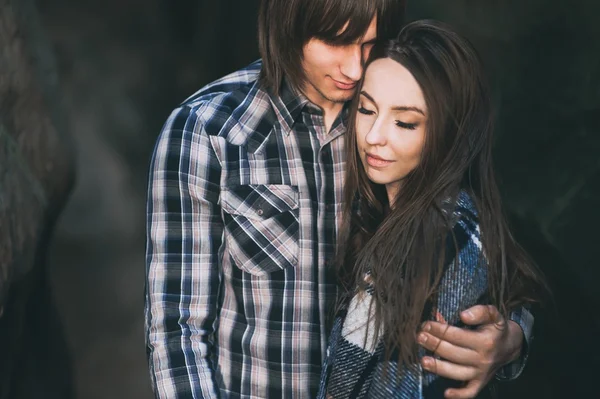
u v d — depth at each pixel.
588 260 4.02
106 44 6.51
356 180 2.00
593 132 4.12
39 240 3.26
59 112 3.73
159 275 1.98
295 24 1.87
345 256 2.03
